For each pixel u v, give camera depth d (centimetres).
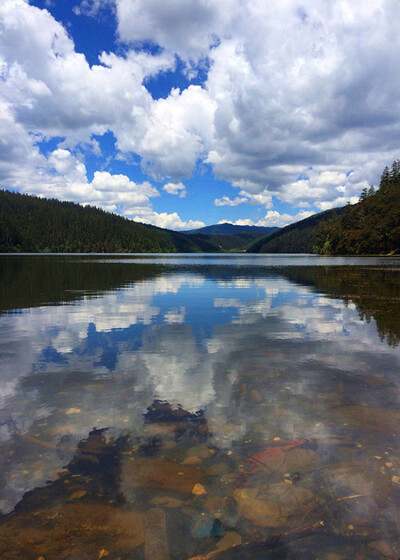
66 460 271
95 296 1438
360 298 1355
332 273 3094
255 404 378
